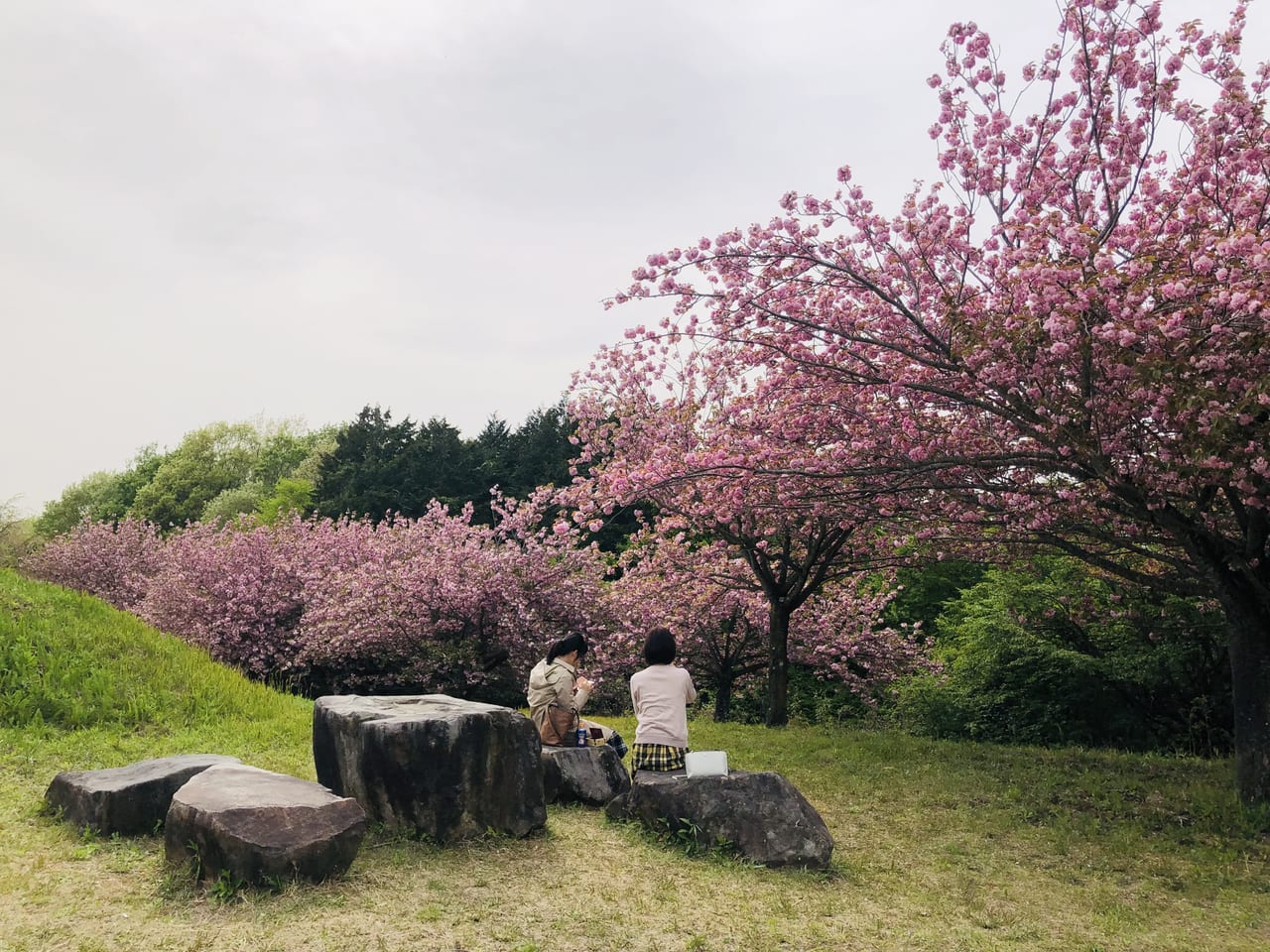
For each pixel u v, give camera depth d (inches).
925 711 572.1
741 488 380.2
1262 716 286.7
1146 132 283.9
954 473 332.8
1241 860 241.0
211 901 167.2
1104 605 503.2
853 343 340.5
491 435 1750.7
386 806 213.2
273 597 757.3
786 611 551.5
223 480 2294.5
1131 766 378.6
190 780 198.2
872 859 234.4
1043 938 179.2
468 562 668.7
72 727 327.0
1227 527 320.8
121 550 1234.6
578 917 171.9
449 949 153.3
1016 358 268.1
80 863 188.7
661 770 251.8
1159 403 244.8
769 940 166.7
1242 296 209.8
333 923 159.9
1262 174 263.6
